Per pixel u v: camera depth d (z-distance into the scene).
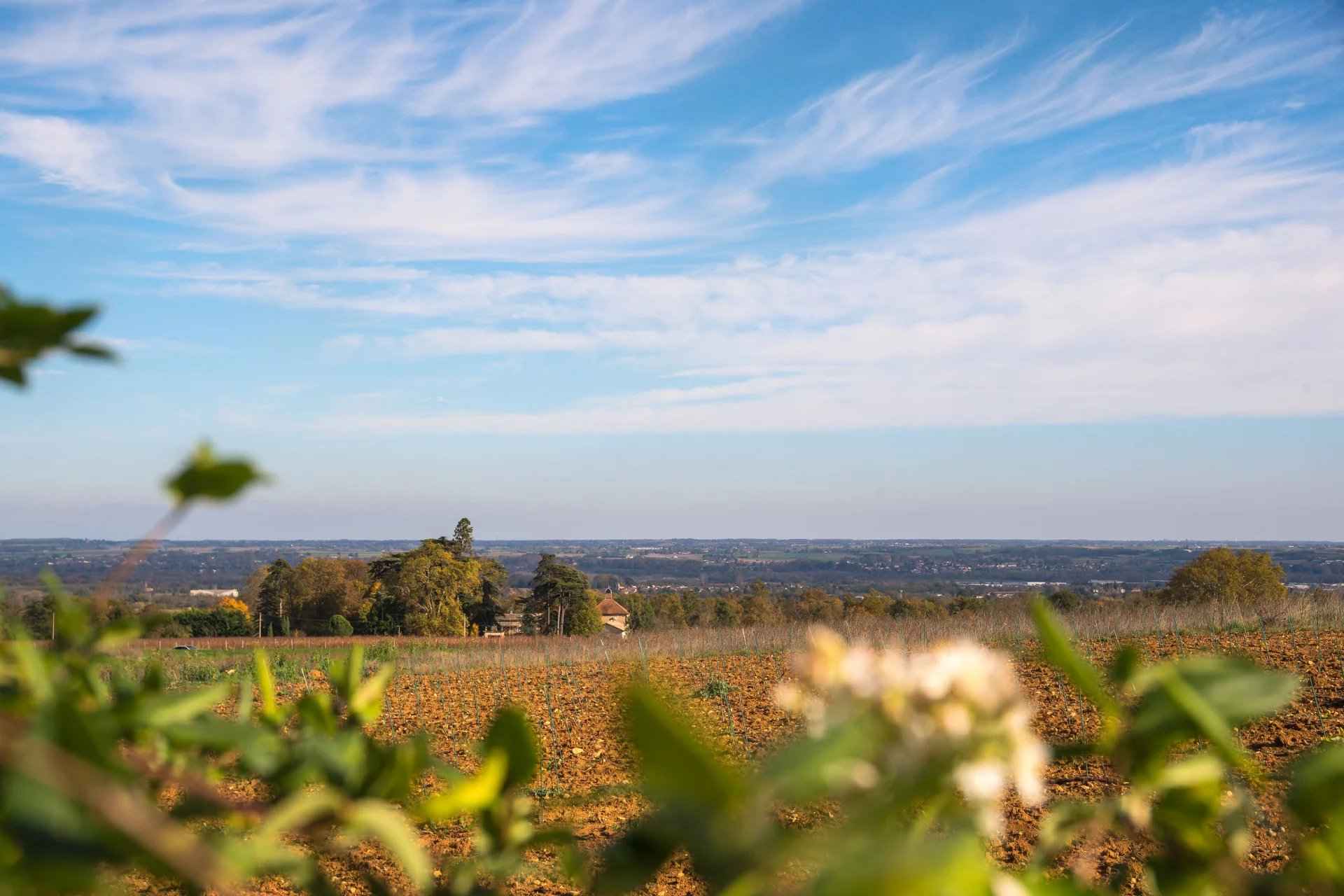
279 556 68.12
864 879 0.48
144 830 0.52
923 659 0.68
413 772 0.83
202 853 0.53
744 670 19.28
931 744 0.63
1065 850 5.32
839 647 0.68
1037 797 0.65
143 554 0.73
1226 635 17.62
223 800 0.73
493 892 0.89
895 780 0.63
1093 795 7.19
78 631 0.87
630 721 0.54
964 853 0.49
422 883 0.76
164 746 0.90
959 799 0.65
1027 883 0.78
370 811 0.75
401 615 62.59
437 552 64.25
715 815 0.59
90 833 0.53
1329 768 0.77
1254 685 0.81
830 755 0.60
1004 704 0.65
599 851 0.84
